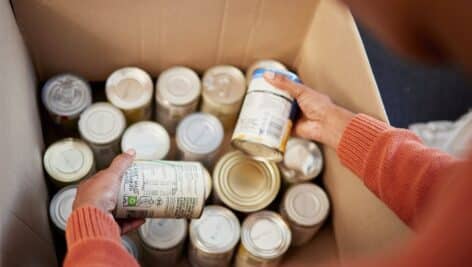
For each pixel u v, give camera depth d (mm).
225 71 1094
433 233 401
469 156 377
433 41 368
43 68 1038
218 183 1034
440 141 1484
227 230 995
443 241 389
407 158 773
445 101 1574
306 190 1058
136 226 874
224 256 990
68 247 689
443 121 1544
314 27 1046
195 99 1062
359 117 875
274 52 1118
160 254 989
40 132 1014
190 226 996
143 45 1034
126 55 1052
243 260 1014
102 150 1020
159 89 1057
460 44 348
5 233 698
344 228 1015
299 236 1059
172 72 1072
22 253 773
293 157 1062
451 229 385
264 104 962
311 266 1060
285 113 969
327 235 1089
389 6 353
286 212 1036
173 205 851
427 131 1501
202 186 861
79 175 982
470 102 1576
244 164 1058
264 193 1044
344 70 964
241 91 1084
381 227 857
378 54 1593
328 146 1047
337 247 1064
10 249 719
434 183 726
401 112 1551
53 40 973
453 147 1243
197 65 1116
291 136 1076
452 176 430
